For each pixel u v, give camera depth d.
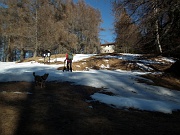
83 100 10.11
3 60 57.72
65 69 18.97
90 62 23.11
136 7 14.89
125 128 6.55
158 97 11.88
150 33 15.73
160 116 8.41
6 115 6.90
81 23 55.44
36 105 8.51
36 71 18.06
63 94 11.11
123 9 15.77
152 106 9.37
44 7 42.66
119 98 10.13
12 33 41.50
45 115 7.24
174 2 13.16
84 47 57.25
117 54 28.98
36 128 6.01
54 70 18.92
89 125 6.59
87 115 7.69
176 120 8.01
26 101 9.08
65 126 6.33
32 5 41.72
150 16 14.31
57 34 43.75
